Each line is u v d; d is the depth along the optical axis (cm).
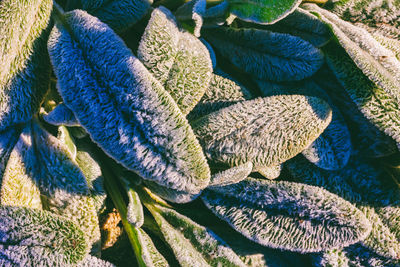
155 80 27
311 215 29
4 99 27
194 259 28
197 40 29
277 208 29
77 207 28
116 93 27
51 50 27
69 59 27
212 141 28
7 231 27
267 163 29
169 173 27
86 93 27
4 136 28
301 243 29
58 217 27
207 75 28
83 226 28
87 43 27
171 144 27
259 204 29
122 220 29
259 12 27
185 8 29
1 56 27
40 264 27
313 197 29
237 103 28
